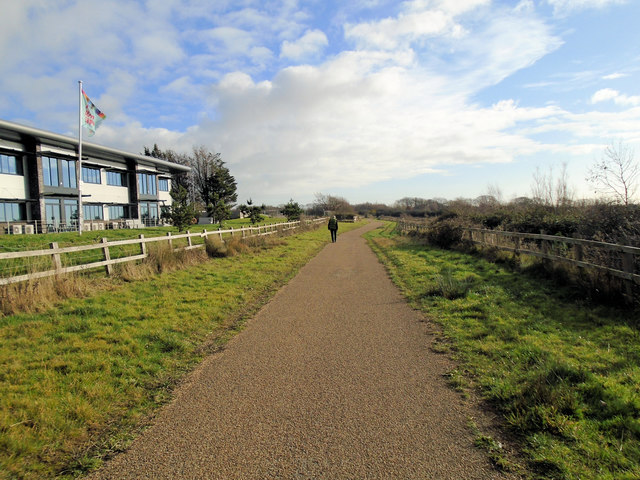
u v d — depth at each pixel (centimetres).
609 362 439
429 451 297
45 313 659
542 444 301
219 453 298
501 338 542
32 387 400
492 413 353
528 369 432
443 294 811
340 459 288
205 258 1373
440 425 334
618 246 643
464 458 289
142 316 665
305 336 586
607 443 300
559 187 1625
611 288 660
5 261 1051
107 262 956
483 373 437
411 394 392
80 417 351
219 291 880
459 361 477
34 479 274
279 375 445
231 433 326
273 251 1764
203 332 609
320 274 1191
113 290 850
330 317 695
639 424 314
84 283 833
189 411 365
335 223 2566
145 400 390
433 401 377
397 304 786
